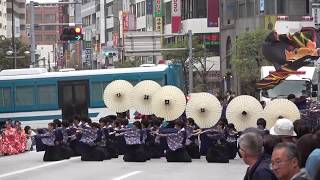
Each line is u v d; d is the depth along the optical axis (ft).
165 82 119.65
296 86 123.24
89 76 120.67
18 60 286.05
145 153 84.23
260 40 192.13
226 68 251.39
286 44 94.17
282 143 23.57
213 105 84.28
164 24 301.43
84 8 476.95
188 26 277.85
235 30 241.96
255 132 27.37
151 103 94.48
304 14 220.84
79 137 88.53
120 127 86.89
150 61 298.35
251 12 230.27
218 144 82.02
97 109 120.26
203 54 236.84
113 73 120.06
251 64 193.26
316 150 28.86
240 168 76.07
